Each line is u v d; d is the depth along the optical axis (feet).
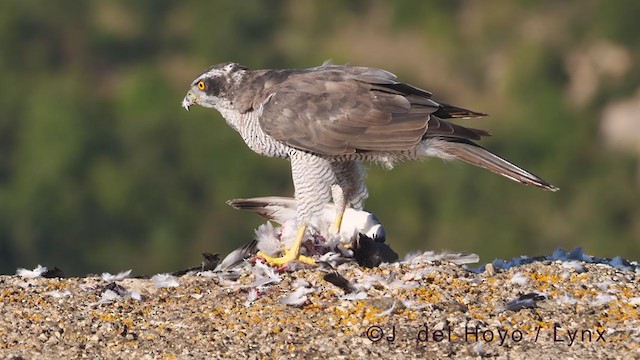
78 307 27.14
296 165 31.24
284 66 181.78
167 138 155.43
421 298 26.55
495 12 183.32
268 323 25.86
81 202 146.41
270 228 30.68
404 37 181.68
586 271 28.04
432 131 30.42
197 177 148.36
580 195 147.23
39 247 143.02
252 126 32.17
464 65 175.42
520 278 27.35
